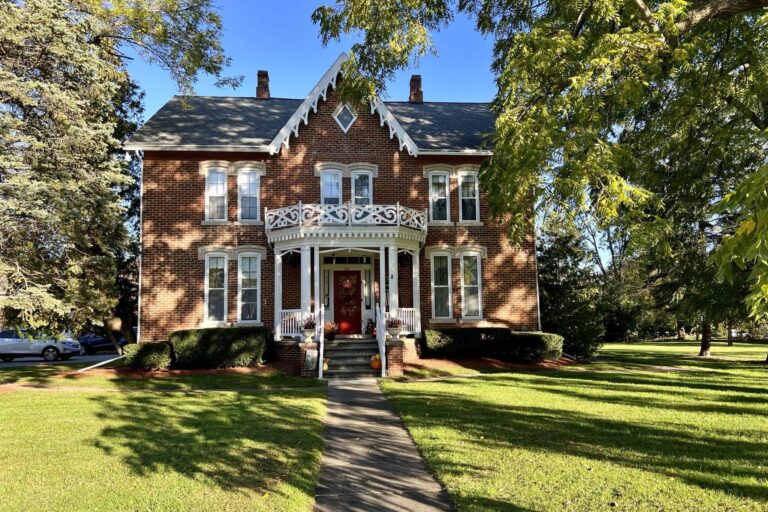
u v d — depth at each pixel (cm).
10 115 1412
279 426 985
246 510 579
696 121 1246
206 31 2159
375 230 1892
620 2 891
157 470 720
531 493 618
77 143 1520
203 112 2375
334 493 652
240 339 1828
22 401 1262
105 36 1975
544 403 1194
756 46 1112
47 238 1497
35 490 646
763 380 1583
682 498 600
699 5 902
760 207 299
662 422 992
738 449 804
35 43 1470
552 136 916
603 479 665
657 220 902
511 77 977
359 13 1159
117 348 2686
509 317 2194
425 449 816
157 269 2039
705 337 2731
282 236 1945
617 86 916
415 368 1822
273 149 2086
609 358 2430
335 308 2166
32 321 1426
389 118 2175
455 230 2211
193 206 2083
